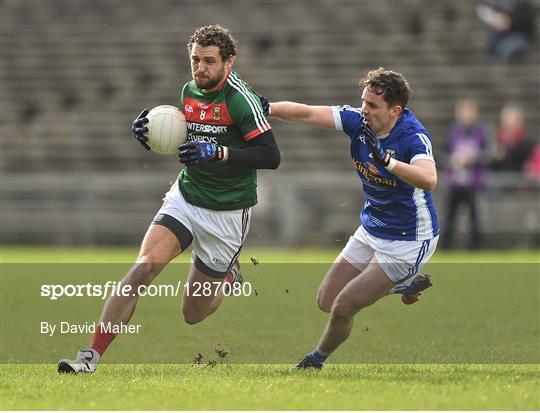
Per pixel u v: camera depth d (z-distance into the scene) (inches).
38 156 3909.9
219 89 1035.9
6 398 885.8
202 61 1017.5
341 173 3676.2
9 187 3299.7
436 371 1064.2
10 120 4062.5
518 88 3905.0
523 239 3068.4
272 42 4222.4
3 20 4451.3
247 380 983.0
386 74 999.0
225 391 916.6
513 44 3978.8
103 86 4163.4
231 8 4399.6
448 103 3895.2
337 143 3722.9
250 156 1018.7
